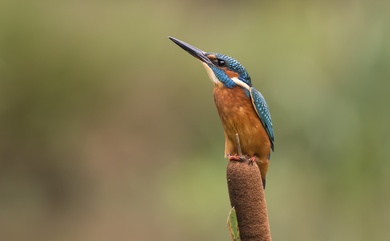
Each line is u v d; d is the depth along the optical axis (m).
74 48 16.66
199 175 14.27
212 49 17.41
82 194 16.20
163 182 15.10
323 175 10.16
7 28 16.09
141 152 16.58
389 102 8.80
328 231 9.77
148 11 18.00
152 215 14.91
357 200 9.16
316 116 10.71
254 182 4.65
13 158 16.19
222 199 13.70
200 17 18.48
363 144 9.00
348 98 9.17
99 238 14.81
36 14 16.38
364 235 9.14
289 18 15.72
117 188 16.14
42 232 15.24
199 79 17.16
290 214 11.10
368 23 8.98
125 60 17.11
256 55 15.63
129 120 16.94
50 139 16.41
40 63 16.34
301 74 12.05
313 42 13.80
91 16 17.09
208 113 16.72
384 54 8.76
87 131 16.70
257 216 4.63
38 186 16.19
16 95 16.17
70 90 16.59
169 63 17.44
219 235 13.30
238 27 17.66
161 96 17.16
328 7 13.84
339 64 10.98
